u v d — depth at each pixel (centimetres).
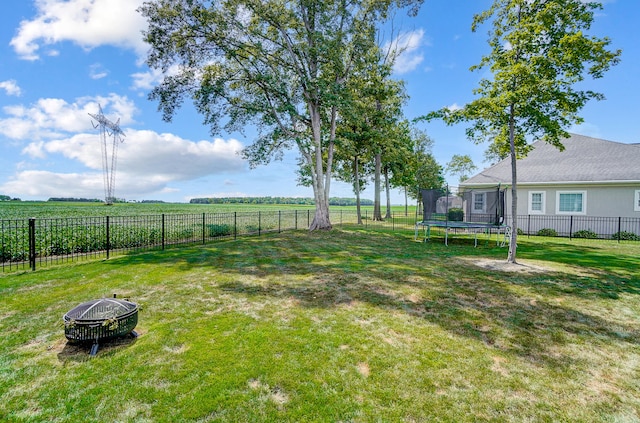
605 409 230
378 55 1820
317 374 269
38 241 837
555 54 650
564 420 217
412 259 827
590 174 1507
